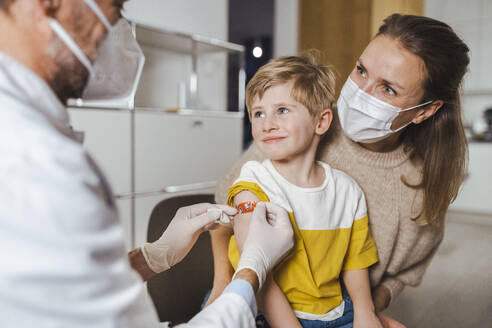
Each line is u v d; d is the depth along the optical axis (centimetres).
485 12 399
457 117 78
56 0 35
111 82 46
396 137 82
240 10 557
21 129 30
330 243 70
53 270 28
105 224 33
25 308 27
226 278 77
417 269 93
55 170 30
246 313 48
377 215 83
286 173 72
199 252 98
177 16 299
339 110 80
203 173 270
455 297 171
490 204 377
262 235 60
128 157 224
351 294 75
